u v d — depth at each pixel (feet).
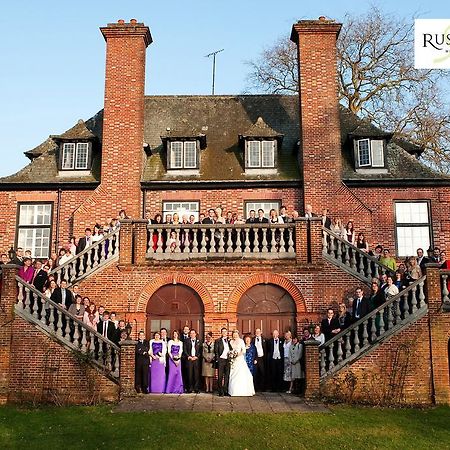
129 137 70.49
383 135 70.54
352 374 48.57
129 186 69.15
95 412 43.39
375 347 49.06
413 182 69.10
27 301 50.90
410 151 79.97
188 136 71.51
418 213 69.00
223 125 79.05
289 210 69.21
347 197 67.77
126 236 58.95
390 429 40.01
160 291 58.90
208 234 59.36
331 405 45.85
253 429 39.22
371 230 67.51
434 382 48.70
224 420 40.91
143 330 57.57
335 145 69.36
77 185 70.69
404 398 48.39
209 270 58.44
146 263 58.18
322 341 50.57
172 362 51.24
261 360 53.26
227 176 70.90
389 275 56.54
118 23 73.87
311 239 58.29
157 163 72.84
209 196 70.28
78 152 72.84
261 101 82.17
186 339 52.54
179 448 35.99
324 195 68.08
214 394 50.47
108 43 73.67
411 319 49.67
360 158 71.15
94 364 48.88
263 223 58.70
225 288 58.18
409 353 49.11
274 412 43.16
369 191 69.51
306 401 47.09
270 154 71.82
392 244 68.03
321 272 57.93
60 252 60.39
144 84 74.02
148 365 51.34
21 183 70.64
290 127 78.28
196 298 58.65
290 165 72.18
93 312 53.01
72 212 70.49
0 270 52.80
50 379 49.14
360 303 51.21
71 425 40.40
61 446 36.40
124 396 47.83
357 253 58.54
